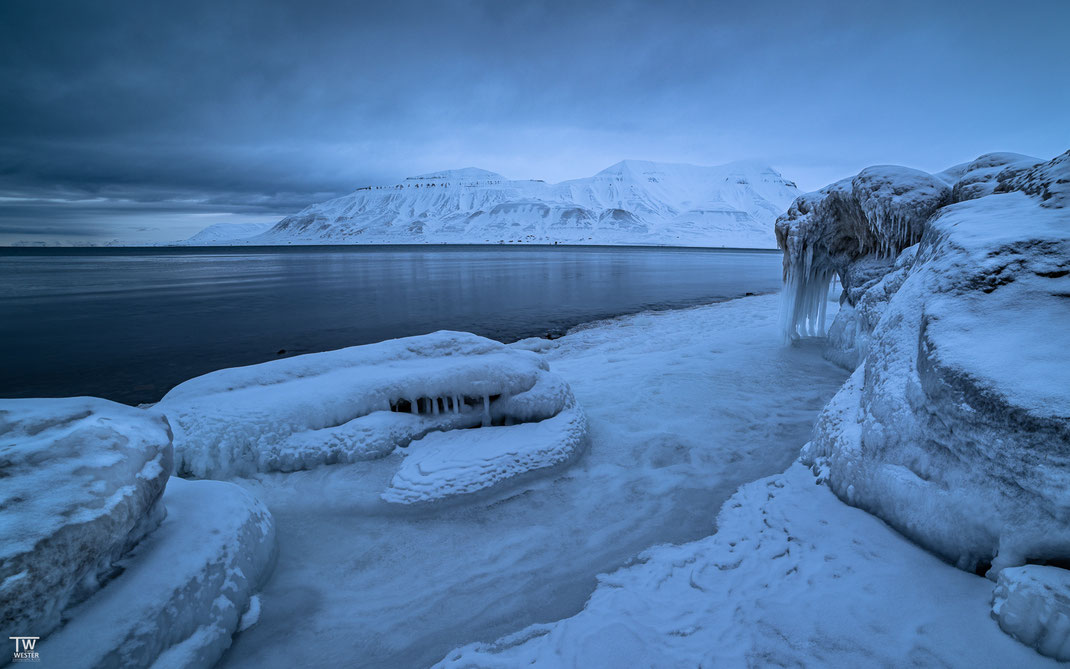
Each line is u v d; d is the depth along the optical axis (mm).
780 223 11070
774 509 4270
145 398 11164
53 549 2379
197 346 16516
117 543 2777
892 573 3148
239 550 3426
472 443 5406
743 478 5184
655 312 21406
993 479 2998
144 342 17172
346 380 5734
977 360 3268
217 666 2912
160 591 2779
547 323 19781
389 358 6465
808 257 10609
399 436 5465
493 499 4867
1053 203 4402
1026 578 2564
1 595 2158
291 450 5031
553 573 3766
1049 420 2736
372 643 3127
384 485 4840
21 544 2289
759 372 9102
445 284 37594
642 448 6008
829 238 10492
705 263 69875
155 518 3195
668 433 6406
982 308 3676
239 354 15375
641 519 4484
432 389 5766
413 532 4340
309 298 29375
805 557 3492
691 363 9930
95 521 2590
